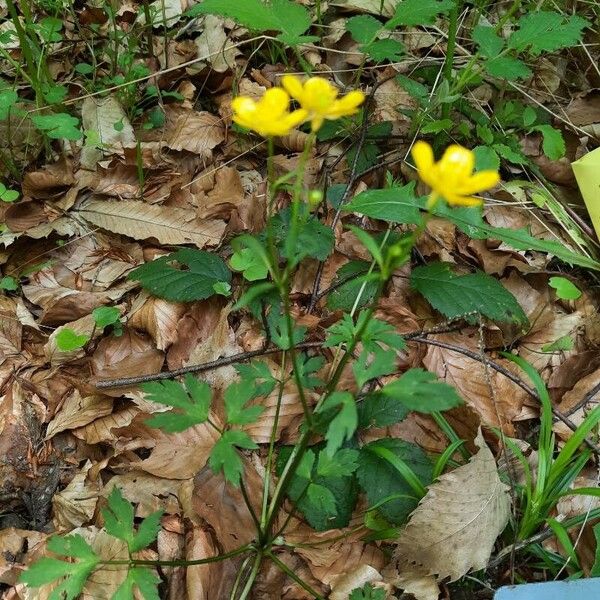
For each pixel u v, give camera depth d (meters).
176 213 0.53
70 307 0.50
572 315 0.50
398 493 0.43
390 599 0.42
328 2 0.61
